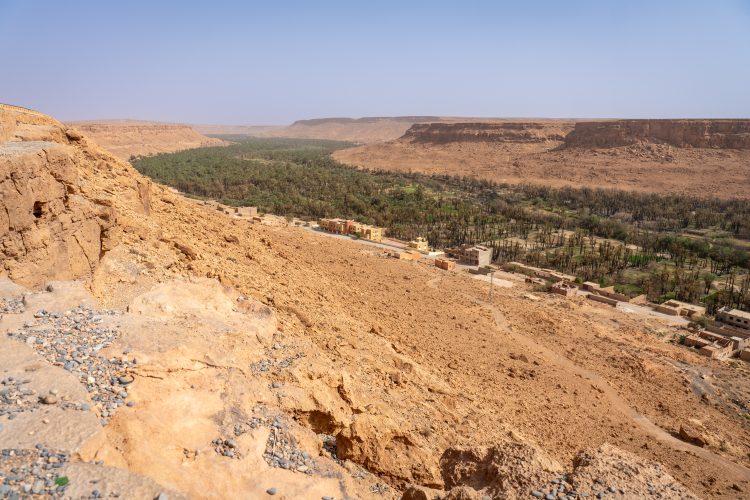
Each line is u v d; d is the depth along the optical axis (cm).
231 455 1382
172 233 2927
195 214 4019
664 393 4216
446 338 4038
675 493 1265
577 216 13638
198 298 2108
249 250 3694
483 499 1262
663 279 7994
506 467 1389
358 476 1625
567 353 4659
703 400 4266
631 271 9094
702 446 3312
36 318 1542
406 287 5538
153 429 1298
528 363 4081
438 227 11862
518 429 2664
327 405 1800
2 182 1634
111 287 1994
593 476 1314
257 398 1642
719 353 5388
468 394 2919
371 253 7906
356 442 1684
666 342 5681
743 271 9088
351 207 13500
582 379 4047
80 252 1997
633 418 3588
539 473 1343
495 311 5616
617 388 4059
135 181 3020
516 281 7662
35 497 939
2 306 1561
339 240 9081
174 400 1439
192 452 1341
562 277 8025
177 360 1563
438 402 2428
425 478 1666
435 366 3253
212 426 1450
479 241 10981
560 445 2648
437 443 1941
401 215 12600
